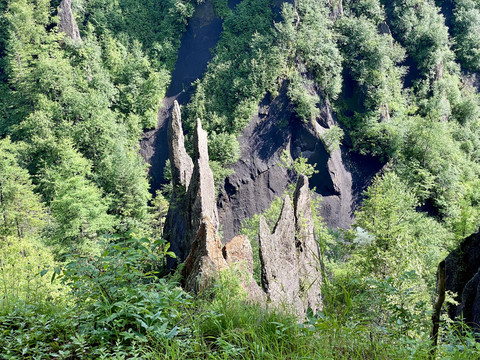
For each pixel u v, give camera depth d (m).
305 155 84.38
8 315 5.39
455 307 16.19
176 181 48.00
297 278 26.55
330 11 100.25
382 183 50.09
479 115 108.38
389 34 103.56
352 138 89.38
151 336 4.66
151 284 5.44
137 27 108.81
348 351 4.40
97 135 84.50
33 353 4.50
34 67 94.50
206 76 94.81
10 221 52.38
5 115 92.62
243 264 11.20
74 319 5.15
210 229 18.77
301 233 30.23
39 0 99.88
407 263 19.23
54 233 52.28
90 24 104.69
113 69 101.31
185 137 90.19
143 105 95.94
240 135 84.69
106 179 75.44
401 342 4.61
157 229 66.00
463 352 4.21
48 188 68.69
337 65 93.25
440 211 79.19
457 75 116.25
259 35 94.12
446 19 122.44
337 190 82.19
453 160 89.56
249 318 5.23
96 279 5.05
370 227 31.59
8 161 54.84
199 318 5.09
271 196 81.75
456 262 18.28
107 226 51.47
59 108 87.19
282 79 88.50
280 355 4.25
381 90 91.25
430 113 95.62
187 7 106.62
